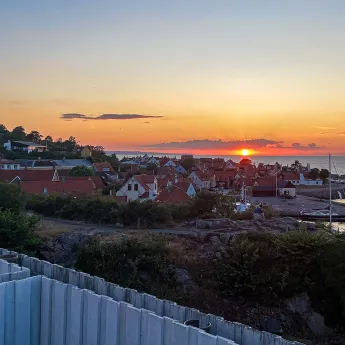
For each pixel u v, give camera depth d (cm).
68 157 11938
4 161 9462
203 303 2003
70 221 3206
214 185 9919
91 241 2275
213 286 2080
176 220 3253
